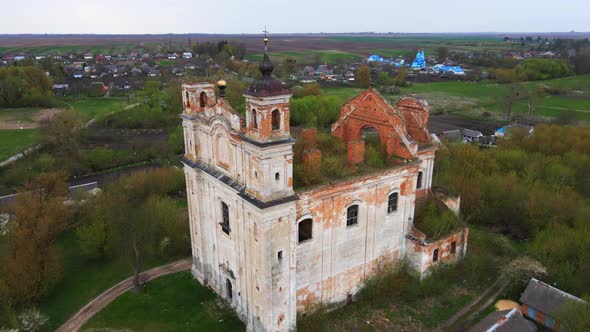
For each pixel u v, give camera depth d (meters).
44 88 133.38
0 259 38.62
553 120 104.94
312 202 31.28
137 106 111.06
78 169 75.62
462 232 42.09
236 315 35.09
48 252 39.84
